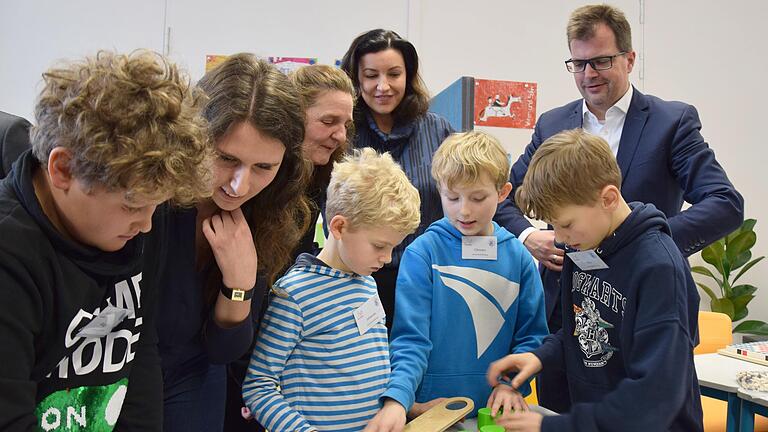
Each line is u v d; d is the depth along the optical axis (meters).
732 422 1.56
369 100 1.84
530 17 3.44
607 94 1.91
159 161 0.61
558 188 1.12
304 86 1.42
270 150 0.88
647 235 1.13
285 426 1.02
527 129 3.44
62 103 0.61
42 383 0.70
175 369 0.99
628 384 1.01
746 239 3.62
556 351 1.33
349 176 1.14
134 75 0.63
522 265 1.44
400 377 1.19
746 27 3.79
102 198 0.63
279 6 3.15
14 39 2.92
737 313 3.67
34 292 0.63
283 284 1.15
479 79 3.38
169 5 3.04
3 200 0.65
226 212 0.98
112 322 0.76
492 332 1.38
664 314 1.04
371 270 1.16
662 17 3.66
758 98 3.82
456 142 1.37
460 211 1.36
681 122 1.83
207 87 0.87
